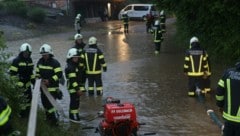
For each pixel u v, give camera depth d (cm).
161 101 1270
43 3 4888
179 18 2122
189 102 1252
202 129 998
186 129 1001
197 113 1134
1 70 922
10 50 2689
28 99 1026
